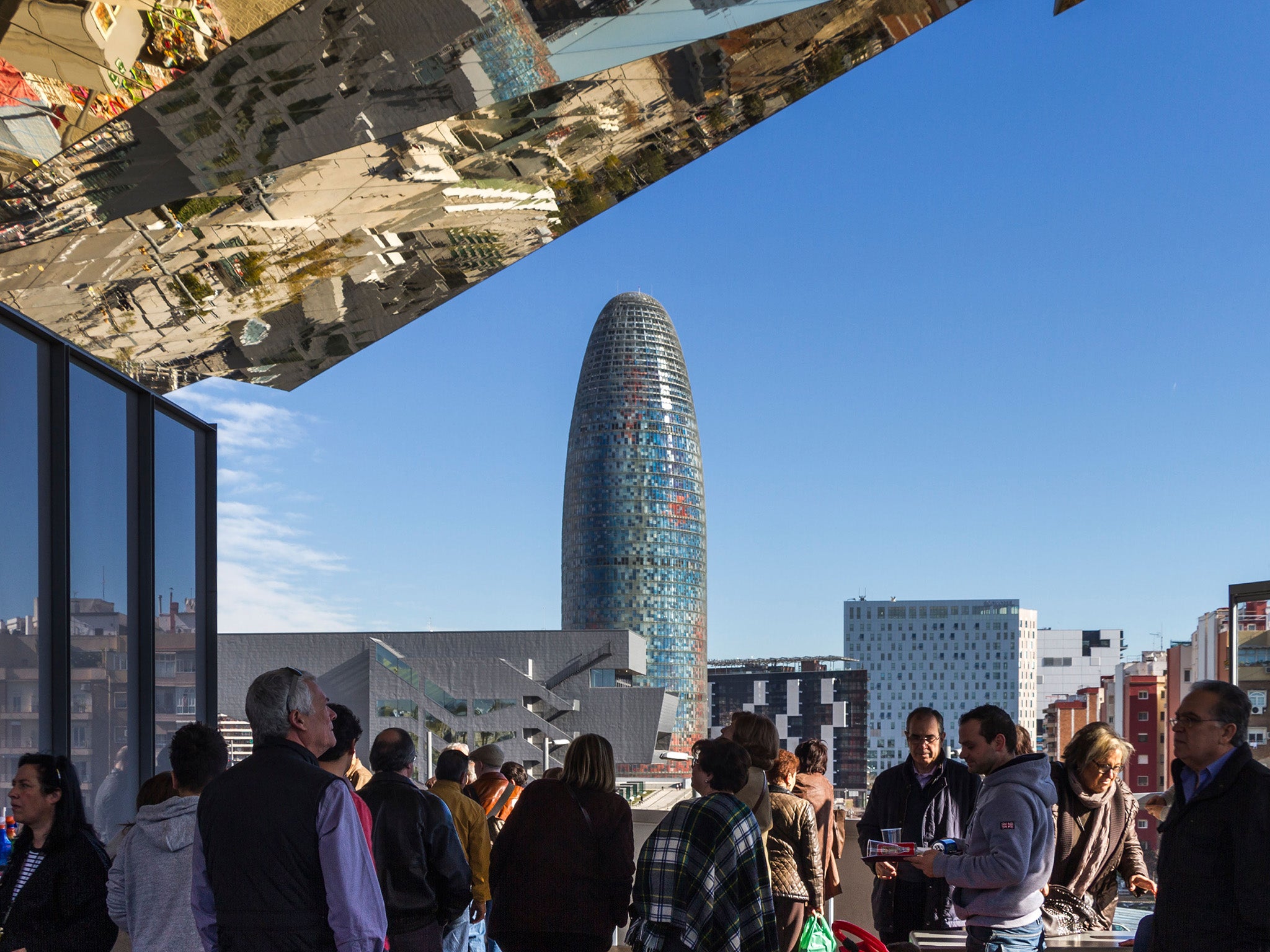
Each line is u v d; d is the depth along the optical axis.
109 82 4.28
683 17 4.35
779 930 5.53
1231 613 7.73
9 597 5.18
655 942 4.35
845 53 4.77
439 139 5.11
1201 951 3.55
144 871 4.03
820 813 6.79
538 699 84.00
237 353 7.33
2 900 4.24
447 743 81.94
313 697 3.68
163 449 7.61
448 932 6.39
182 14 3.96
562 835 5.23
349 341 7.44
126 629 6.78
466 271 6.72
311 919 3.36
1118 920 5.74
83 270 5.77
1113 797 5.76
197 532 8.30
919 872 6.04
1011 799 4.66
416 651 90.12
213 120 4.56
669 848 4.38
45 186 4.91
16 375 5.34
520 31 4.29
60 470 5.70
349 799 3.50
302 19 4.02
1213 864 3.55
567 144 5.38
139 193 5.08
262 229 5.74
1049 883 5.72
